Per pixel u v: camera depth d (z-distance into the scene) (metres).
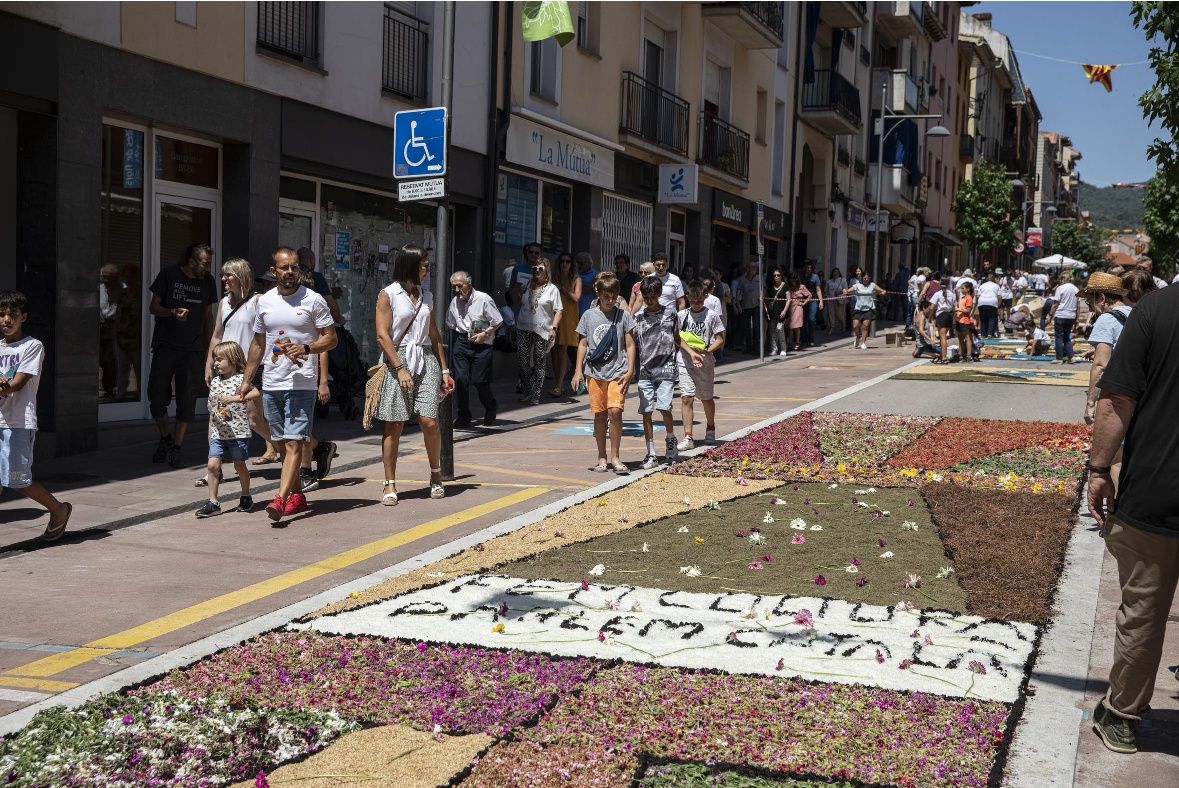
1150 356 4.14
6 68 10.15
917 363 23.11
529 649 5.24
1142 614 4.16
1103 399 4.25
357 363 14.00
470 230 18.56
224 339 9.66
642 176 24.05
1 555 7.32
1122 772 4.03
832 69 37.19
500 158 18.69
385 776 3.86
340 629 5.58
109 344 11.98
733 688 4.70
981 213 60.81
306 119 14.27
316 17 14.50
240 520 8.44
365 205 16.19
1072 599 6.13
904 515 8.33
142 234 12.37
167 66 12.03
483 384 13.55
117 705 4.54
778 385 18.78
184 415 10.62
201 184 13.13
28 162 10.86
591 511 8.55
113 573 6.88
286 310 8.36
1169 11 12.46
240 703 4.55
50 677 5.01
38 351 7.50
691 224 27.41
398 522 8.33
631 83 23.16
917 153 48.16
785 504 8.75
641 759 4.00
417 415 9.16
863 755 4.03
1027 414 14.66
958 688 4.73
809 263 29.58
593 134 21.72
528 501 9.10
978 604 5.97
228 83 12.92
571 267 17.39
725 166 27.98
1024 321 31.69
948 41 60.38
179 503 8.85
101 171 11.68
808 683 4.77
